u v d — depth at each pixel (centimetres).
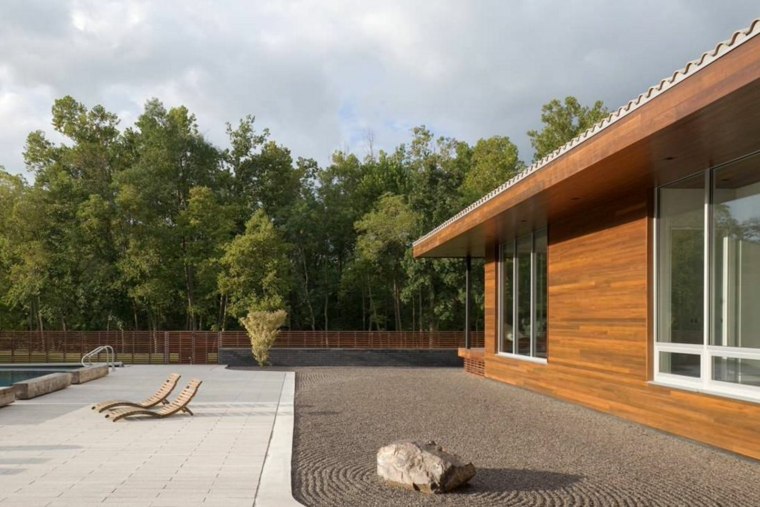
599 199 1125
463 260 3397
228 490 610
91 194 3491
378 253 3522
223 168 4034
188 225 3494
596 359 1170
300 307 3997
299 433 943
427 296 3650
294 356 2441
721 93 578
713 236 859
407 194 3928
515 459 766
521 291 1622
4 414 1120
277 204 4116
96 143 3672
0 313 3572
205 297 3597
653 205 1003
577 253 1258
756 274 772
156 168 3444
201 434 923
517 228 1491
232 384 1675
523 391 1509
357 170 4391
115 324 3734
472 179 3759
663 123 678
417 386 1633
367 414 1138
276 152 4078
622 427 1000
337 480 656
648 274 1001
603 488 631
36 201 3294
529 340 1563
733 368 809
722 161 832
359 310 4147
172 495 592
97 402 1295
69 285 3491
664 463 747
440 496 597
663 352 974
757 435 736
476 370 1991
